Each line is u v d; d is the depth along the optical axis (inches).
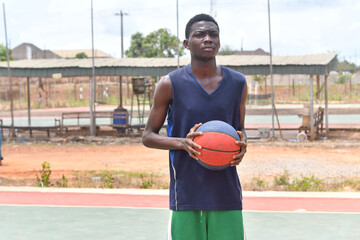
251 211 251.0
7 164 647.8
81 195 298.7
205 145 107.0
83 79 3336.6
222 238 114.4
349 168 589.0
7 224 223.9
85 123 1363.2
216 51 112.8
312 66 904.9
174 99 113.5
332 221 226.4
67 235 202.8
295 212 248.2
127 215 241.8
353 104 2142.0
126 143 912.9
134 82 1048.2
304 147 813.2
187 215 114.7
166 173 564.4
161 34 3107.8
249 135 994.7
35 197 293.3
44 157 731.4
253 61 965.2
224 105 113.0
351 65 3415.4
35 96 3048.7
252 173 551.8
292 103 2288.4
